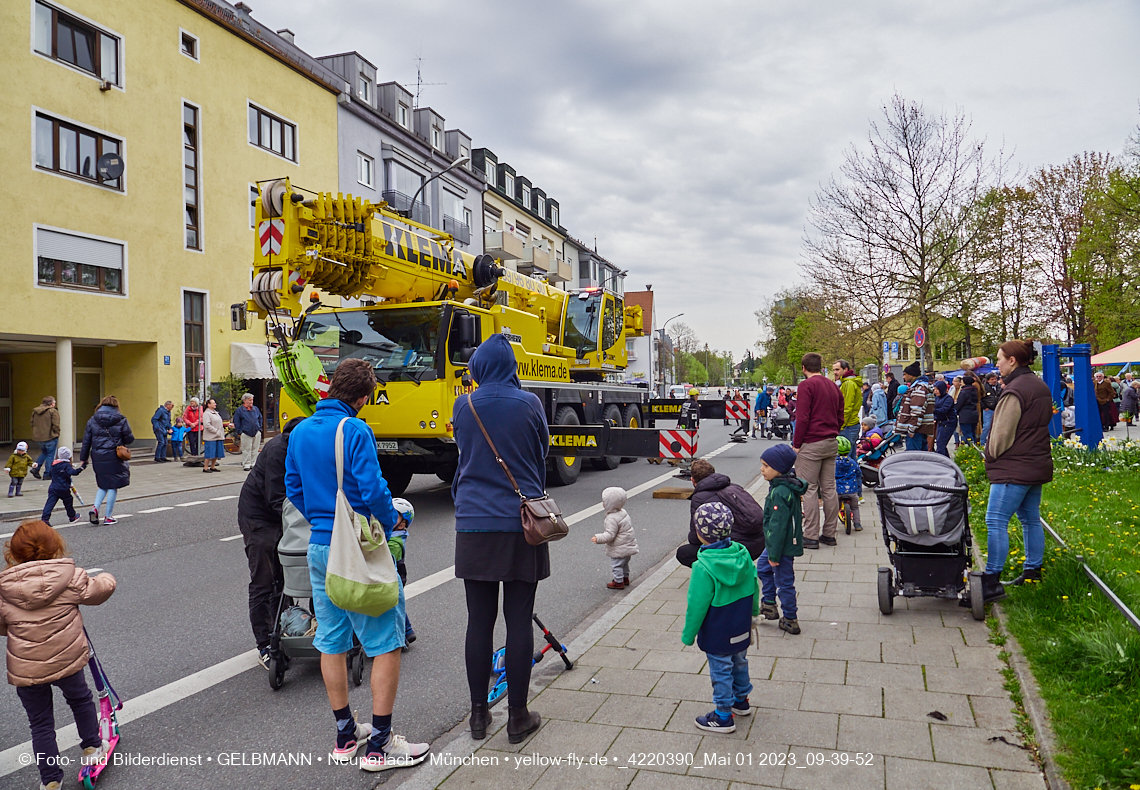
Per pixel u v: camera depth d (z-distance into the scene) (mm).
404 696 4352
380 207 9891
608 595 6441
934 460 5496
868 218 23688
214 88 22875
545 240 52781
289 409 9055
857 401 10664
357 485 3432
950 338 32031
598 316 15891
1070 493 9141
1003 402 5199
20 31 17547
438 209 35188
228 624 5820
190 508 11758
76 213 18797
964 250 23344
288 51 27797
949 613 5289
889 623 5109
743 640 3553
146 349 21016
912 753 3295
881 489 5328
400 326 10078
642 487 12930
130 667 4930
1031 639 4402
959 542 5199
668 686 4180
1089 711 3398
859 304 24609
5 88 17234
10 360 22531
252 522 4723
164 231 21141
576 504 11195
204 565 7789
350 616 3445
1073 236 32438
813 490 7445
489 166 44594
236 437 22078
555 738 3584
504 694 4152
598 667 4496
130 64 20203
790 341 67500
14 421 22594
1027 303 32125
